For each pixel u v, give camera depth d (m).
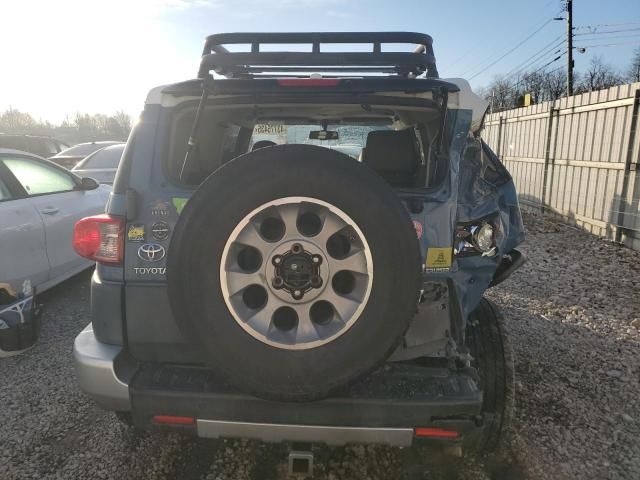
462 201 2.46
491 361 2.59
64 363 4.00
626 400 3.44
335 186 1.92
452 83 2.32
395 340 1.96
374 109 2.76
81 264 5.63
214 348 1.97
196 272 1.95
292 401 1.98
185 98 2.35
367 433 2.10
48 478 2.68
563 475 2.70
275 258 1.96
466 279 2.48
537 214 10.66
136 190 2.28
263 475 2.68
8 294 4.12
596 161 8.49
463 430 2.11
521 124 11.76
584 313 4.97
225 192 1.94
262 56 2.59
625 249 7.43
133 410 2.20
